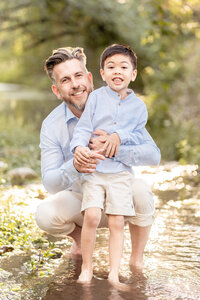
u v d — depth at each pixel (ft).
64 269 10.01
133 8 49.19
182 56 41.57
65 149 10.74
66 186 10.23
